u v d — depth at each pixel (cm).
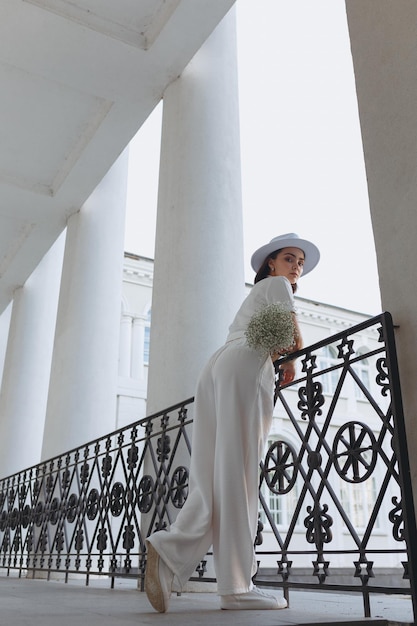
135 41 618
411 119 231
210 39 643
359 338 2552
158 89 669
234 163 582
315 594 411
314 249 340
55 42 615
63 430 739
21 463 987
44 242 988
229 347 272
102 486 523
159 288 534
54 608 255
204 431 270
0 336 1375
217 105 605
